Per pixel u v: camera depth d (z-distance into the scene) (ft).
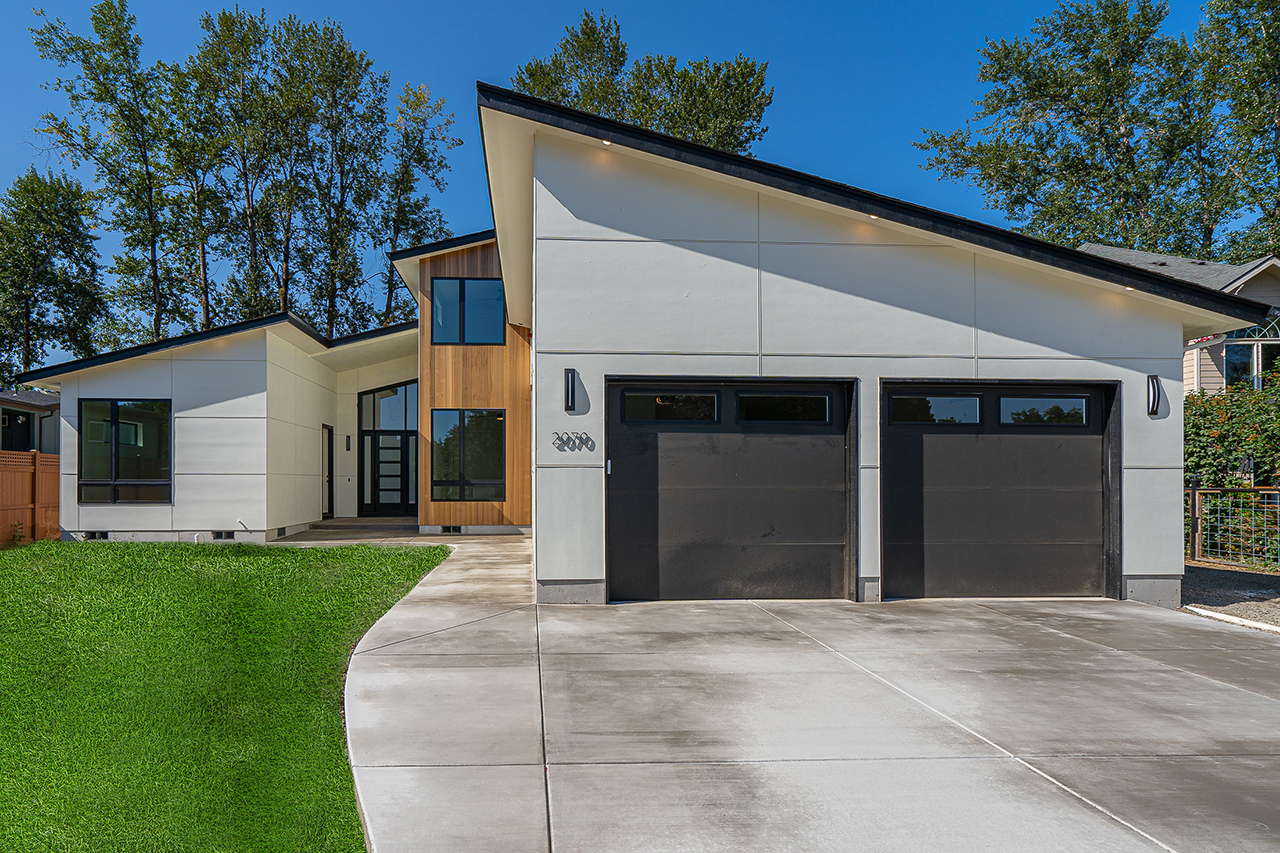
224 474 47.60
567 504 26.27
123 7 94.07
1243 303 26.84
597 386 26.58
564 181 26.71
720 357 27.09
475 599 26.53
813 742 13.04
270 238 101.65
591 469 26.37
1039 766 12.15
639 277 26.86
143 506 47.06
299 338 51.96
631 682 16.47
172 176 96.84
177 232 99.04
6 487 42.80
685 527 27.37
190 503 47.29
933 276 27.86
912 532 28.19
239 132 96.84
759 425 27.78
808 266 27.48
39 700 15.99
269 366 48.49
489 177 30.17
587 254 26.73
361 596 27.09
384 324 108.88
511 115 25.36
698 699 15.30
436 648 19.40
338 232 102.78
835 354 27.50
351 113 104.17
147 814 11.02
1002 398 28.68
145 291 100.68
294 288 104.73
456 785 11.12
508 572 33.35
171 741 13.75
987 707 15.07
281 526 50.80
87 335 112.98
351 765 11.92
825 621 23.56
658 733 13.37
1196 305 27.17
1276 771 12.09
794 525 27.73
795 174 26.43
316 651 19.60
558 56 112.78
